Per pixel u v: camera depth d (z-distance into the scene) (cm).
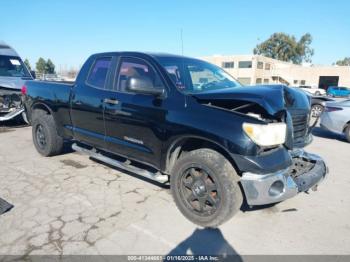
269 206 366
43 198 368
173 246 280
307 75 5159
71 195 378
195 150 317
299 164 366
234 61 4950
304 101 367
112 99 390
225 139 283
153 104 343
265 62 5125
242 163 280
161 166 350
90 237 288
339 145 725
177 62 384
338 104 776
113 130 396
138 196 381
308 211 357
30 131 768
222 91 312
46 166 485
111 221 319
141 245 279
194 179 317
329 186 438
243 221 329
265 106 277
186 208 326
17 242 276
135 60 385
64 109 472
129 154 387
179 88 337
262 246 285
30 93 535
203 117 301
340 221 336
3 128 802
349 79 4803
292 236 303
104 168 481
